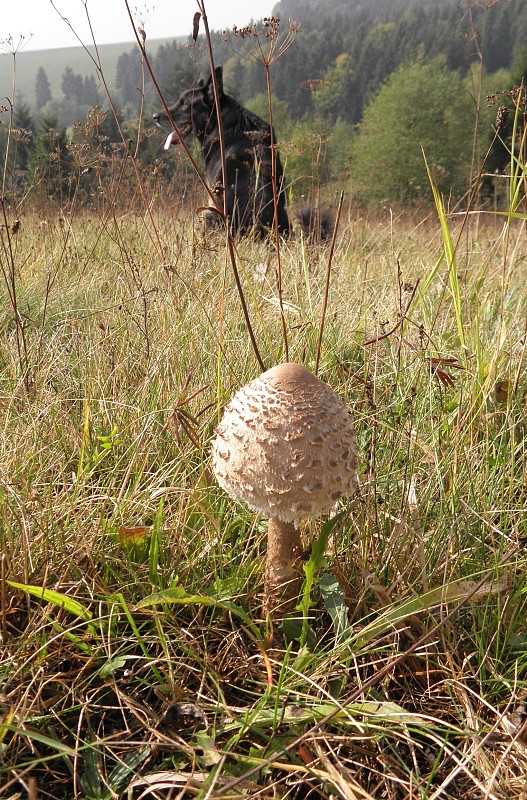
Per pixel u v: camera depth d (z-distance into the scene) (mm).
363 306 799
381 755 378
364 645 431
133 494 498
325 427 384
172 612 449
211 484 519
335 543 473
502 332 640
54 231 1181
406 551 481
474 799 367
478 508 514
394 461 567
